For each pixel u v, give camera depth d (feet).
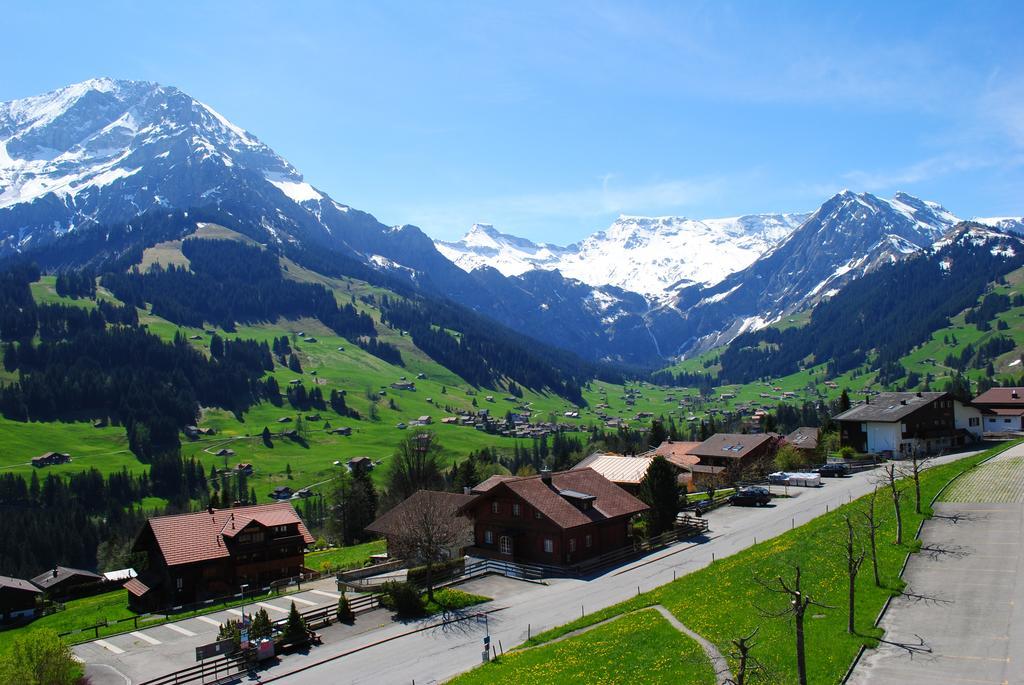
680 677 143.84
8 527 629.92
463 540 277.85
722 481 406.00
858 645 151.12
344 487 426.51
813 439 508.94
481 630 194.49
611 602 207.10
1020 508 241.96
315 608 228.22
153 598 269.85
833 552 211.20
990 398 485.15
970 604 168.96
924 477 295.89
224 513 294.46
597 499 283.38
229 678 174.81
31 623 271.28
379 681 166.40
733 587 195.52
